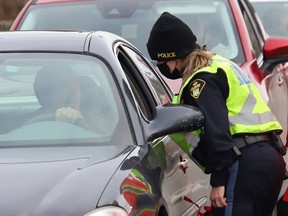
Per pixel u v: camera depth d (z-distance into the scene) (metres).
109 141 8.57
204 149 9.66
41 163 7.98
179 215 9.28
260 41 16.81
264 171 9.59
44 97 9.03
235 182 9.59
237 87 9.64
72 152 8.32
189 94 9.52
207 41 14.80
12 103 9.07
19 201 7.31
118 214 7.22
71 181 7.55
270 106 13.62
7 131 8.73
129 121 8.75
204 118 9.25
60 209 7.20
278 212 13.28
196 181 10.55
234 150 9.45
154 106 9.72
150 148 8.71
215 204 9.48
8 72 9.19
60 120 8.83
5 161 8.06
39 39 9.44
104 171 7.75
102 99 8.94
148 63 11.03
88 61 9.18
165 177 8.75
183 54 9.80
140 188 7.80
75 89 9.04
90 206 7.23
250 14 16.98
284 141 14.11
